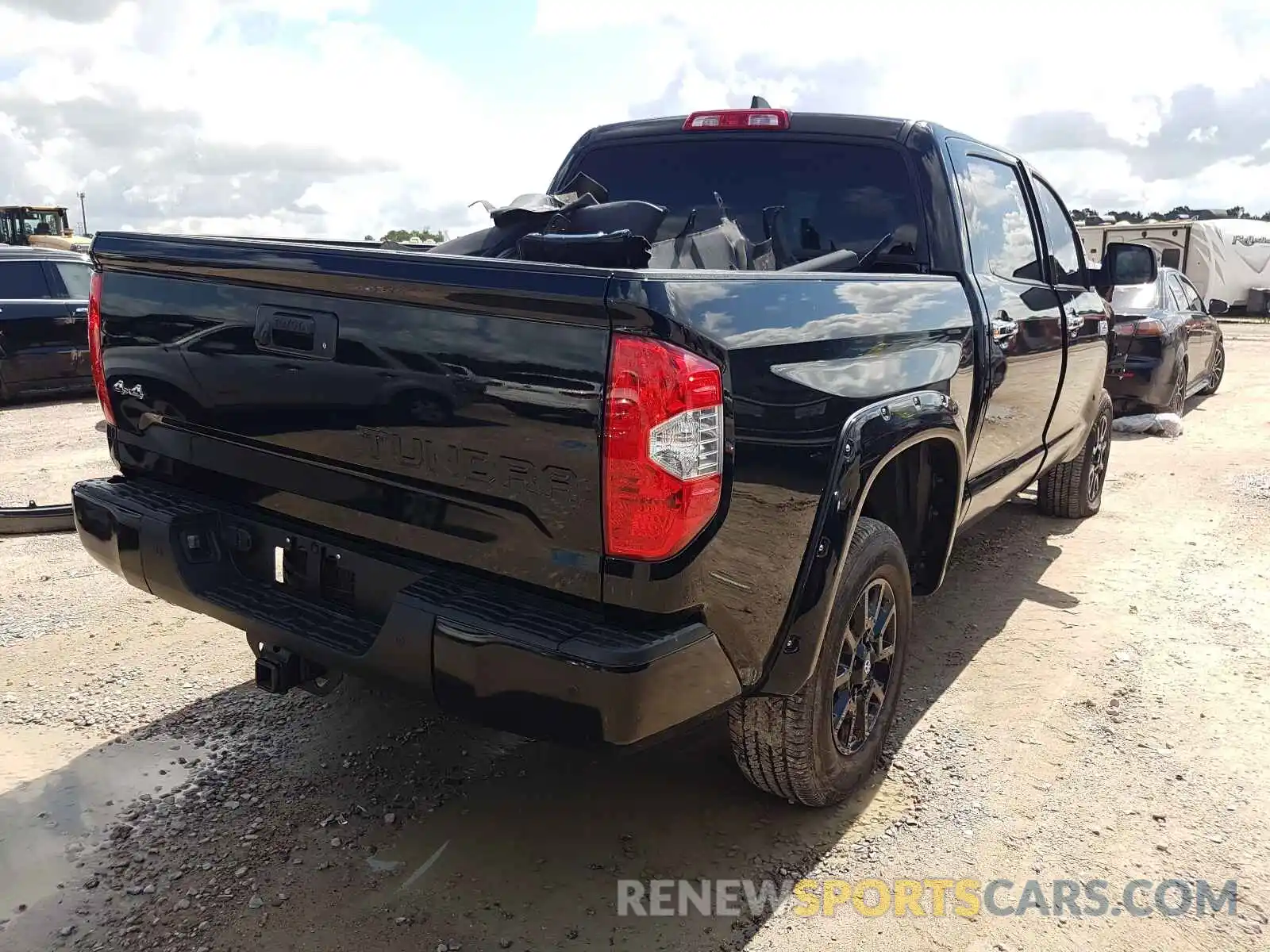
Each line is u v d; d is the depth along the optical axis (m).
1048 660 3.97
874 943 2.35
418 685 2.22
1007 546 5.54
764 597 2.29
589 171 4.21
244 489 2.73
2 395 9.76
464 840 2.71
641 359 1.96
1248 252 23.42
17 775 2.96
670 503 2.01
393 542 2.41
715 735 3.32
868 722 2.97
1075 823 2.85
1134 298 9.23
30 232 20.16
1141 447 8.38
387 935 2.33
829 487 2.41
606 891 2.52
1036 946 2.36
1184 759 3.20
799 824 2.83
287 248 2.39
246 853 2.62
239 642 3.96
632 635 2.06
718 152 3.92
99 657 3.79
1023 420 4.09
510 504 2.16
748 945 2.34
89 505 2.88
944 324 3.08
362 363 2.32
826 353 2.42
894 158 3.60
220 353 2.62
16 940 2.27
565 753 3.19
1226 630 4.29
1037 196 4.47
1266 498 6.59
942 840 2.76
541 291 2.01
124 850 2.62
